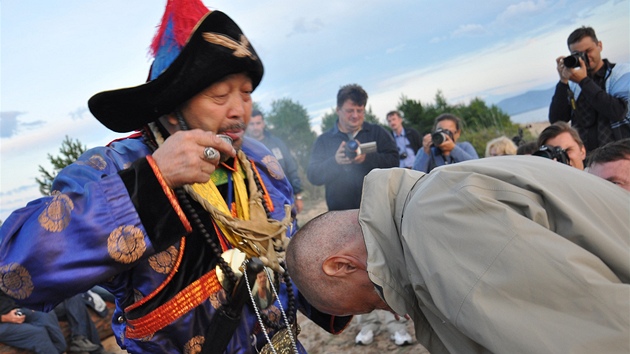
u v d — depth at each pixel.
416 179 1.29
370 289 1.36
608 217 1.07
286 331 1.59
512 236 1.02
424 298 1.15
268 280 1.54
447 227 1.09
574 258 0.99
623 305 0.95
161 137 1.50
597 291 0.96
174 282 1.45
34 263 1.26
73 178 1.39
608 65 3.99
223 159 1.53
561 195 1.08
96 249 1.29
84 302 5.11
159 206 1.34
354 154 4.14
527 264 1.00
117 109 1.42
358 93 4.32
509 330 0.99
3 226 1.32
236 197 1.57
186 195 1.49
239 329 1.51
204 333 1.47
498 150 4.28
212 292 1.46
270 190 1.69
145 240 1.33
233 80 1.43
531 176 1.11
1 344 4.17
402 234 1.16
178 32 1.39
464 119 9.84
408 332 3.93
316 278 1.37
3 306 4.18
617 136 3.87
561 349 0.96
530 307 1.00
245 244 1.48
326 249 1.36
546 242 1.01
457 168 1.17
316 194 11.36
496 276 1.02
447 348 1.17
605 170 2.06
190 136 1.34
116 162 1.47
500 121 9.56
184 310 1.44
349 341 4.07
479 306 1.02
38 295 1.28
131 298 1.45
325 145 4.45
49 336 4.37
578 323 0.97
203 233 1.45
